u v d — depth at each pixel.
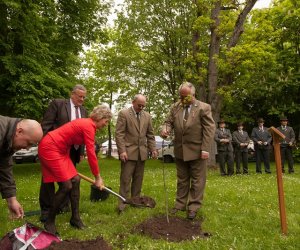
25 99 14.44
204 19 16.14
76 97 6.23
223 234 5.12
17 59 14.73
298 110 21.36
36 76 14.61
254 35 16.73
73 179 5.21
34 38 15.48
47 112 6.25
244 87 19.45
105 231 5.32
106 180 11.33
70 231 5.32
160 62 21.55
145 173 13.66
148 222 5.55
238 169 13.88
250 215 6.18
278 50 22.75
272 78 21.64
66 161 5.22
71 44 18.61
